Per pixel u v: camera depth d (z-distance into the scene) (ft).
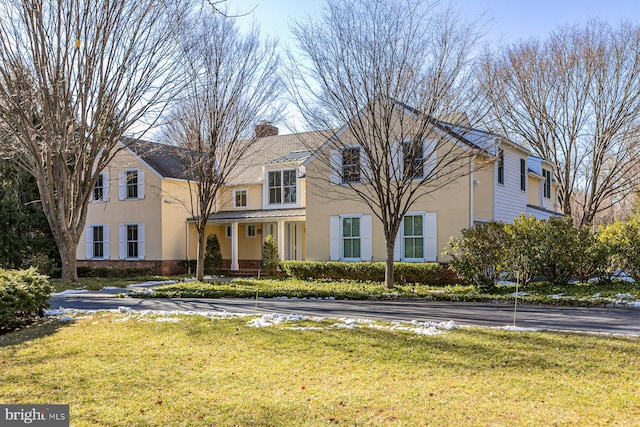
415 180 61.77
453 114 50.96
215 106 63.93
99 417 17.38
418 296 48.03
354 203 66.54
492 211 65.36
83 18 54.65
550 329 30.12
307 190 70.49
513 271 50.70
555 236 49.73
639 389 19.38
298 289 53.36
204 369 22.93
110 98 59.82
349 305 43.14
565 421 16.46
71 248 66.28
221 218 84.53
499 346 25.67
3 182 79.97
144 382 21.11
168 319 35.01
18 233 81.00
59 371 22.95
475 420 16.63
